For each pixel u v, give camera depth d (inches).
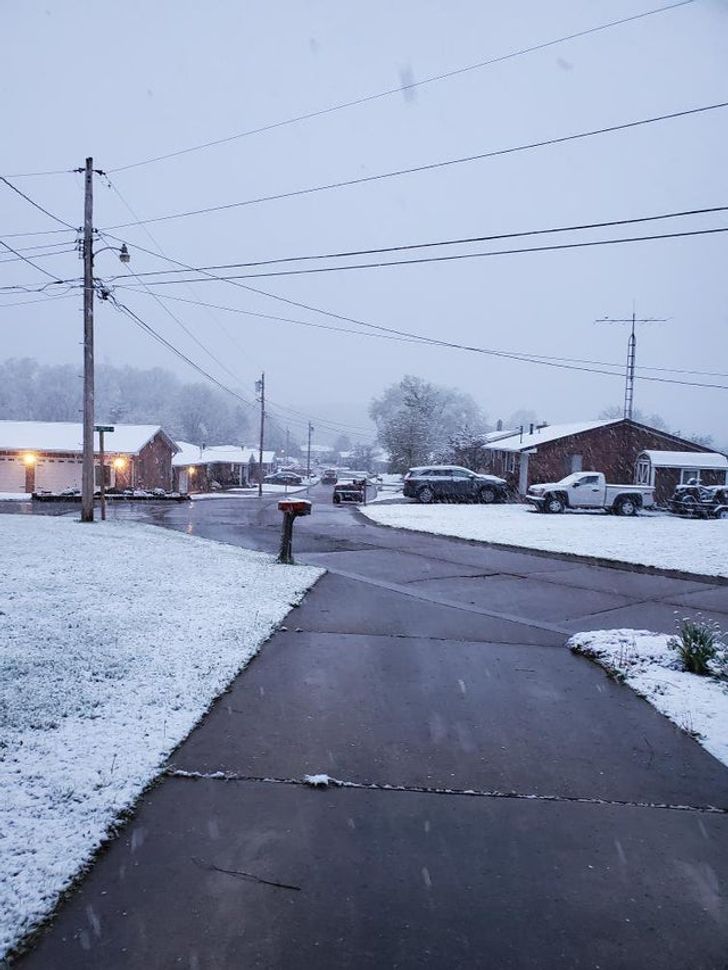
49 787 142.3
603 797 152.0
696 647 247.9
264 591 353.7
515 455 1482.5
